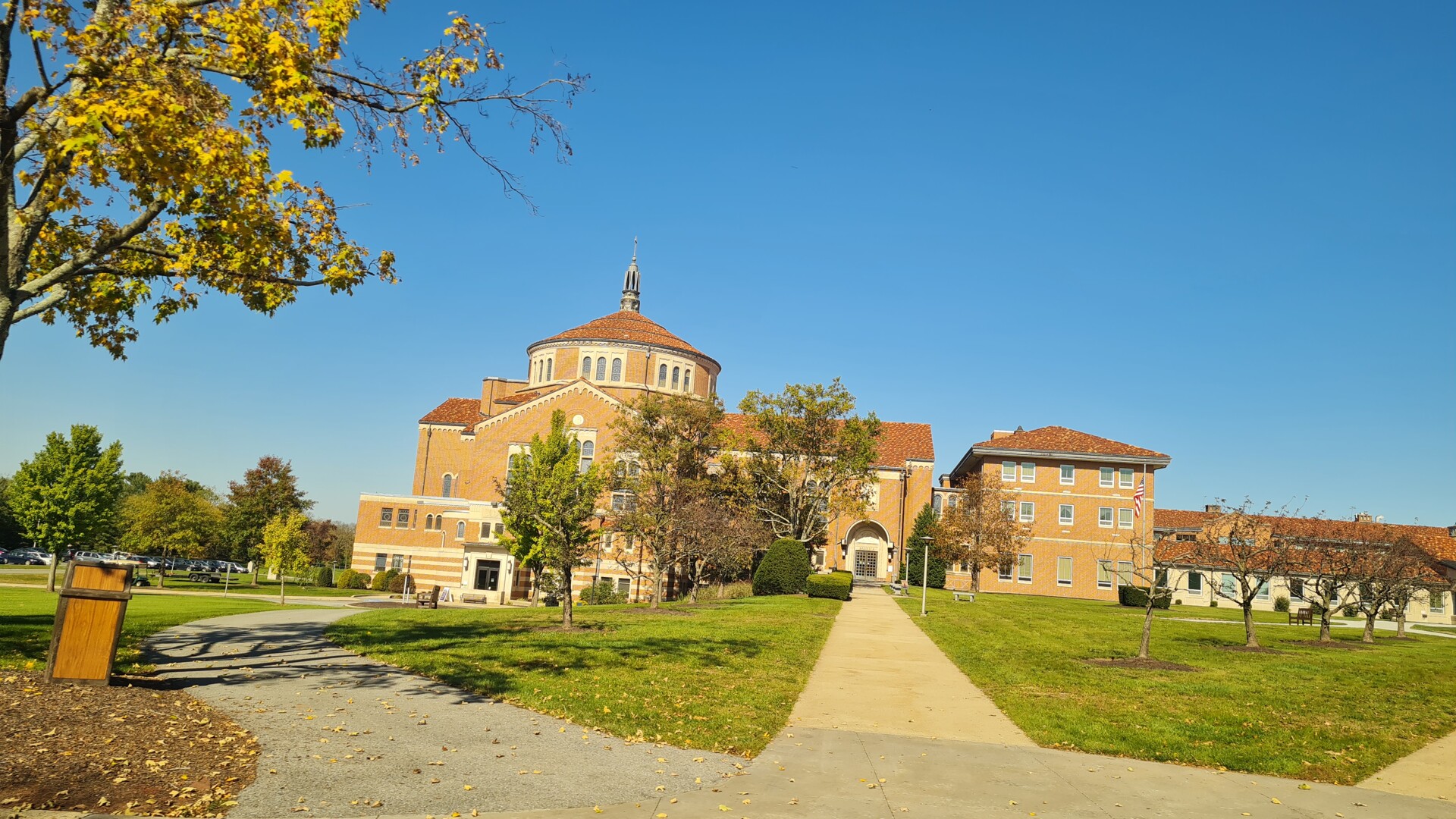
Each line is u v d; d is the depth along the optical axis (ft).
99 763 30.63
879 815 31.83
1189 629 113.50
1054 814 33.19
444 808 29.43
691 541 137.59
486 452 198.70
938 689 62.18
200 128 37.32
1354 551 111.75
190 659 55.93
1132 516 221.66
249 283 48.70
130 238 41.37
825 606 127.34
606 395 198.70
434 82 44.39
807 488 179.42
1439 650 102.32
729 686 55.77
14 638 56.75
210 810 27.61
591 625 90.48
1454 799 37.58
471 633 78.79
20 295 38.55
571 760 36.52
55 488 145.59
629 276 259.80
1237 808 34.91
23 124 38.32
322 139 42.01
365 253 49.57
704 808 31.53
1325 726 51.08
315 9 40.29
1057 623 114.52
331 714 41.32
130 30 37.17
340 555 365.40
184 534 222.69
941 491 240.12
